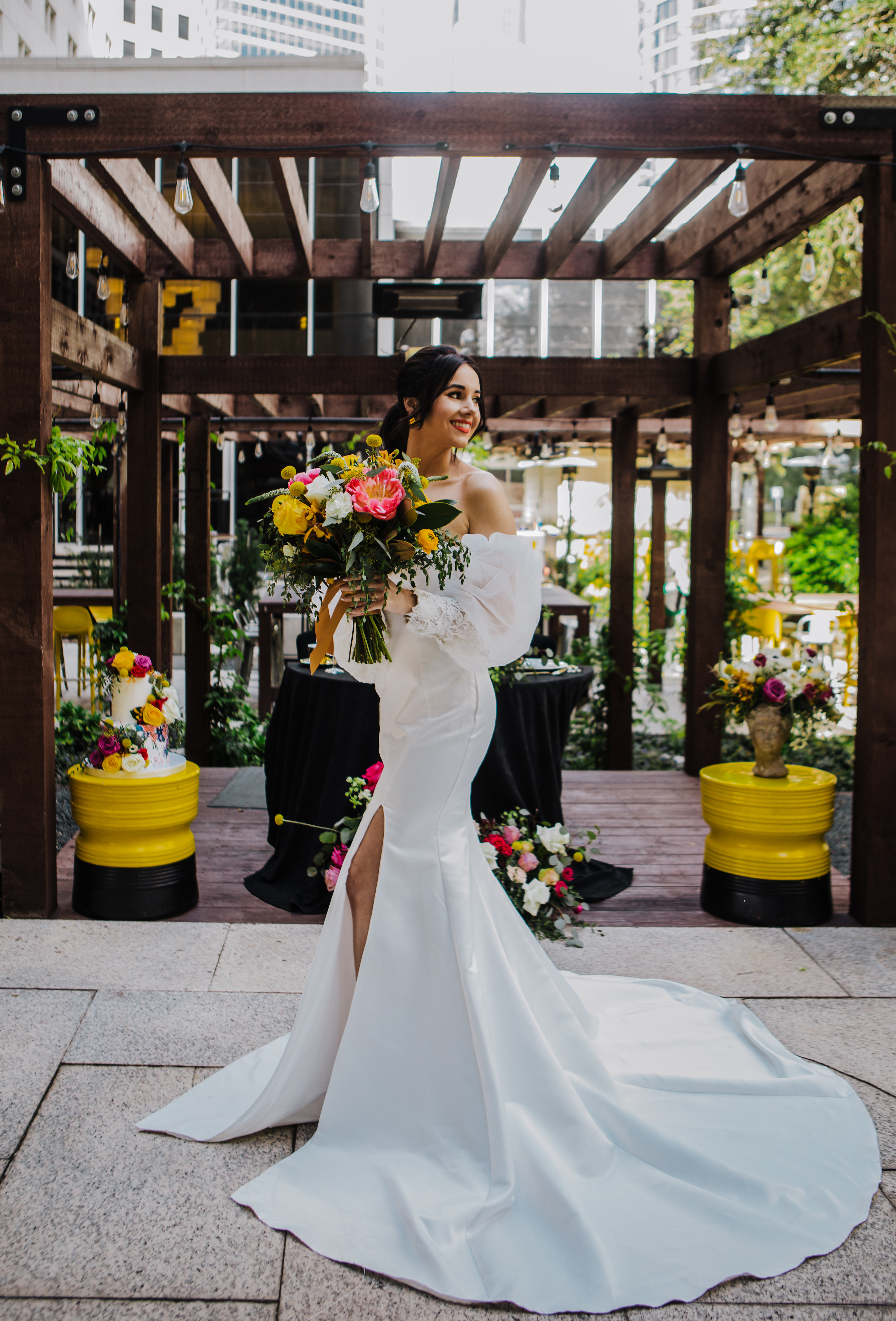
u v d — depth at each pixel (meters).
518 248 5.21
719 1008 2.65
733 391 5.29
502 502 2.21
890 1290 1.70
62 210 4.03
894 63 9.38
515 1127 1.93
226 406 7.03
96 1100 2.23
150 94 3.19
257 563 8.44
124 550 6.13
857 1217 1.86
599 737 7.07
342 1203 1.86
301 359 5.43
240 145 3.21
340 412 7.92
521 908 2.97
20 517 3.29
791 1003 2.80
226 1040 2.51
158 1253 1.76
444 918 2.01
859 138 3.32
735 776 3.64
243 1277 1.70
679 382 5.53
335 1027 2.12
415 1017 2.00
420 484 1.89
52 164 3.57
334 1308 1.64
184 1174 1.98
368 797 3.07
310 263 5.08
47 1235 1.79
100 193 4.40
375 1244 1.76
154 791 3.35
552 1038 2.15
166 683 3.54
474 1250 1.74
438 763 2.05
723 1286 1.70
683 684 7.51
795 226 4.29
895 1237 1.83
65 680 7.68
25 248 3.23
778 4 9.79
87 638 7.94
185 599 6.35
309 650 4.25
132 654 3.45
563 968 3.02
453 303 5.44
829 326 4.14
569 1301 1.64
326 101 3.20
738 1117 2.15
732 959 3.12
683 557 11.67
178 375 5.42
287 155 3.24
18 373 3.25
